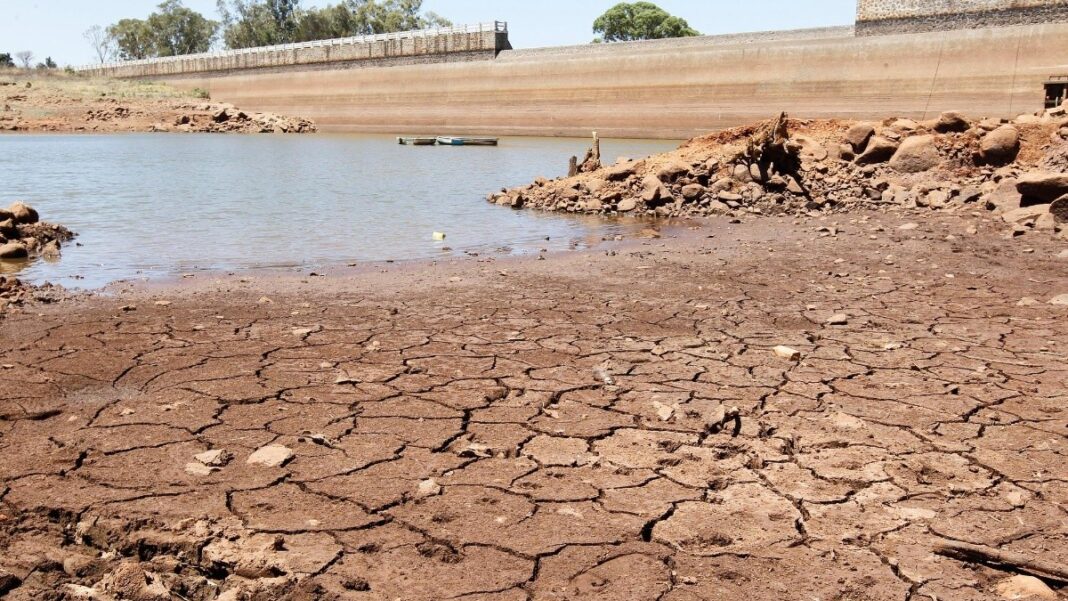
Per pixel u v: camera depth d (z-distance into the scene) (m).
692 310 7.80
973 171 16.67
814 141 18.81
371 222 15.33
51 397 5.12
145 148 43.75
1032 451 4.35
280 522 3.53
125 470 4.04
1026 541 3.42
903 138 18.03
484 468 4.11
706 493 3.84
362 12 127.69
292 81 90.06
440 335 6.80
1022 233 12.34
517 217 16.27
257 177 25.78
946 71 47.41
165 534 3.42
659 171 17.70
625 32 107.44
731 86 56.94
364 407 4.97
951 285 8.97
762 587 3.07
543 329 7.03
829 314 7.60
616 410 4.95
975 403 5.08
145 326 7.04
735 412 4.80
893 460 4.22
